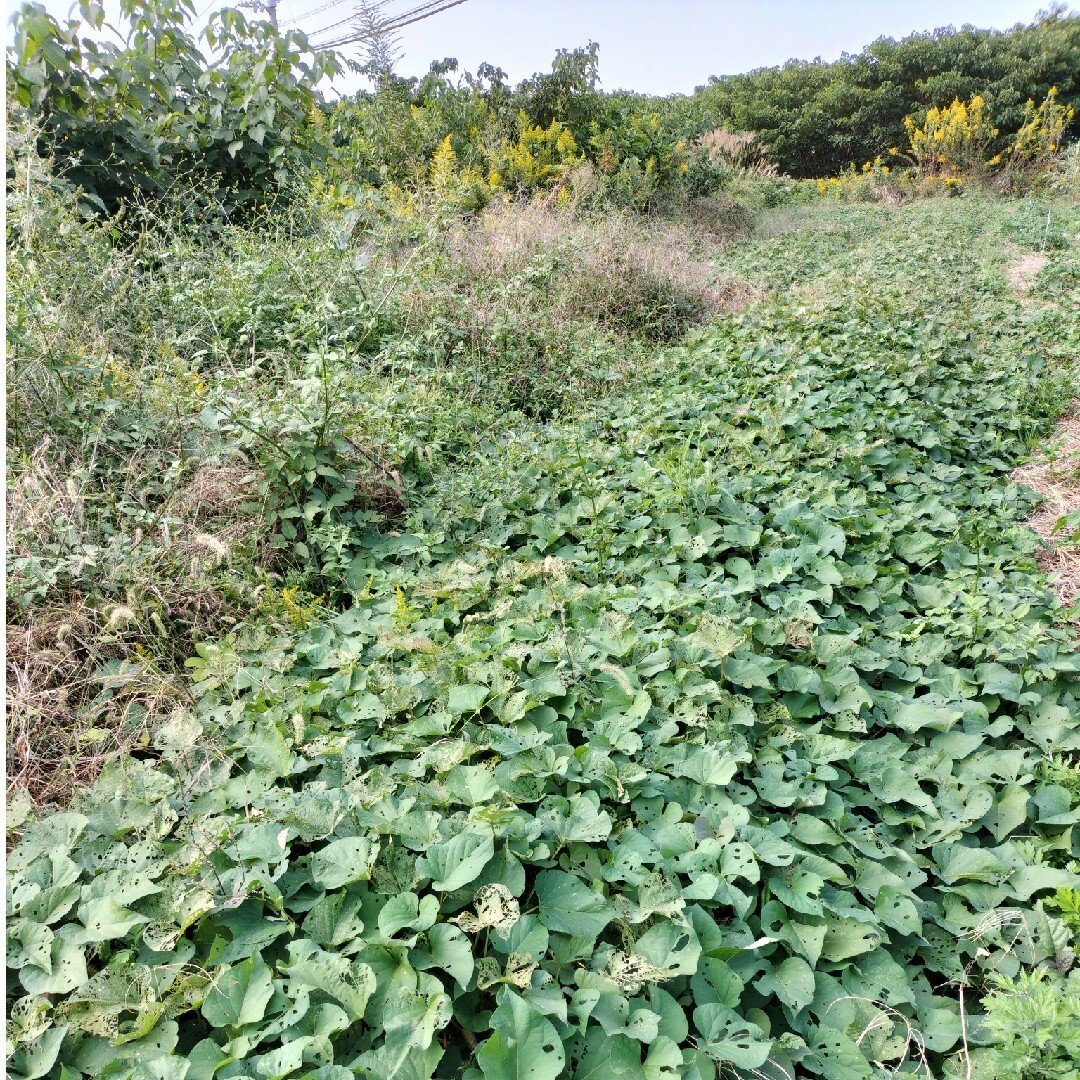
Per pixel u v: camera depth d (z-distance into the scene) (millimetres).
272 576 3609
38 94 6145
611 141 14023
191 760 2598
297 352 5086
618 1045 1734
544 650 2977
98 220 6285
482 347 6422
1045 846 2467
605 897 2072
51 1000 1903
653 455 4930
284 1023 1710
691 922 1982
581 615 3330
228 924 1979
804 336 6793
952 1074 1870
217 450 3797
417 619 3361
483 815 2086
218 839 2133
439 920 1974
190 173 7078
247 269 5727
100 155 6641
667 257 9086
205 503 3873
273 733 2566
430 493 4500
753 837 2234
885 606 3635
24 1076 1672
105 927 1951
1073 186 18953
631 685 2793
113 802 2359
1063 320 7824
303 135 8078
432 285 6629
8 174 5328
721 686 2943
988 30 34781
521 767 2402
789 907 2150
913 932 2172
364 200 8062
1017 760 2693
